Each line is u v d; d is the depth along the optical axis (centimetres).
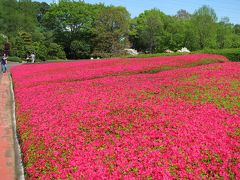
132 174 710
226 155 783
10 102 1877
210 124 1009
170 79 1819
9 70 3756
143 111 1177
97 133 984
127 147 855
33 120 1184
